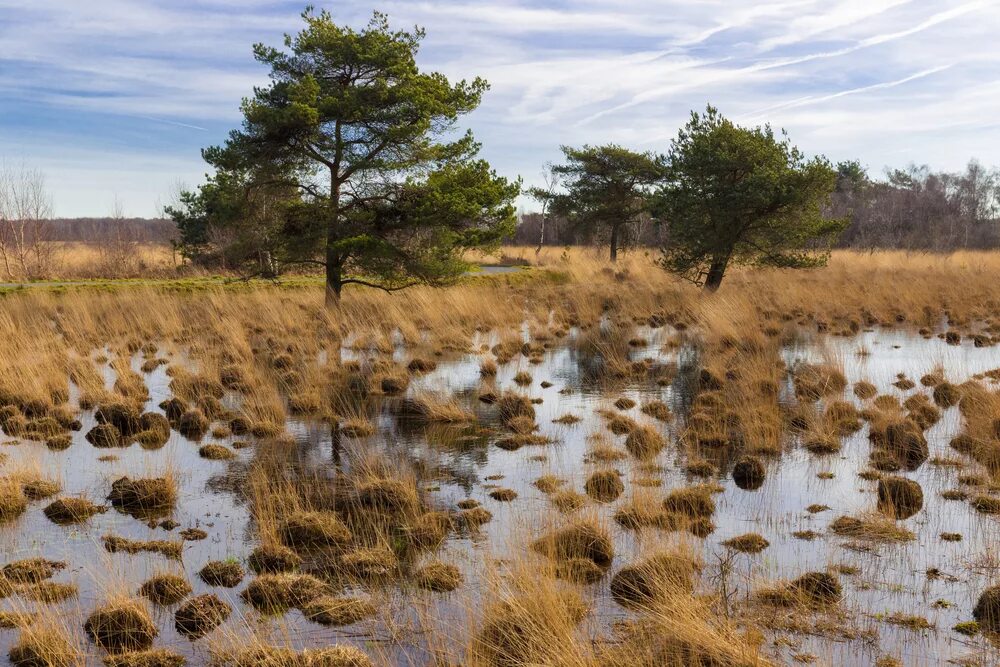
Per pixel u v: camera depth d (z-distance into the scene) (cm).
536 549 559
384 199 1953
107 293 2216
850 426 930
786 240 2289
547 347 1609
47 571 524
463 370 1338
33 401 986
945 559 548
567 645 409
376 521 630
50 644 423
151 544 573
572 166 4112
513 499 680
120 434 888
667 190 2430
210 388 1116
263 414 938
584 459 806
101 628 444
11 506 634
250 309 2009
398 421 975
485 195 1928
